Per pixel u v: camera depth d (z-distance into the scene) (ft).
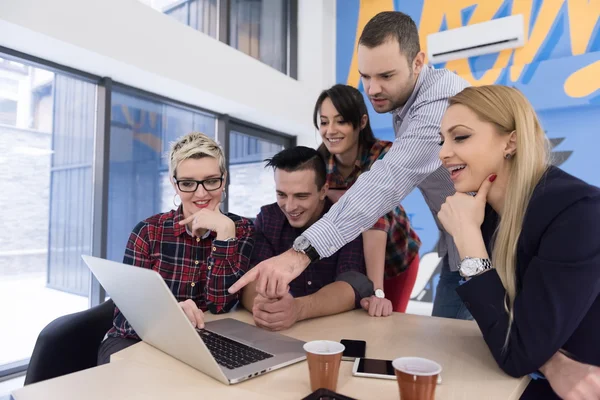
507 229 2.80
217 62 11.18
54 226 10.76
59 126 10.42
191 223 4.54
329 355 2.16
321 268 4.99
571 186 2.61
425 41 13.52
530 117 2.86
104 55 8.39
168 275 4.47
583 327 2.55
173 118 12.36
